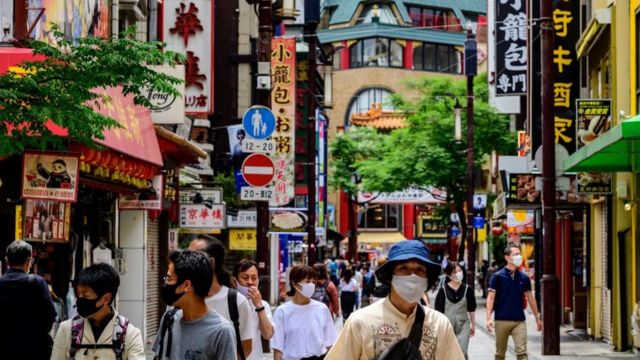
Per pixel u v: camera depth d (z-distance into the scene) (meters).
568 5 33.03
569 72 32.94
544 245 27.39
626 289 28.23
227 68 50.50
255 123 25.94
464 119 60.66
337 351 8.20
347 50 117.00
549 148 27.56
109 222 27.05
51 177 17.25
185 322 9.18
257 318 13.23
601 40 30.39
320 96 67.62
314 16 38.66
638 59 26.75
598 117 27.73
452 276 19.62
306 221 39.59
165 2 32.81
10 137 14.88
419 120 62.19
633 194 26.58
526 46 40.12
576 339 32.88
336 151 84.31
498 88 41.38
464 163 61.00
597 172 26.28
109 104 21.41
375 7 116.31
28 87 14.78
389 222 113.88
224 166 48.84
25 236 18.92
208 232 40.38
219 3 50.72
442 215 69.62
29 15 19.06
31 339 13.20
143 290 29.31
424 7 118.31
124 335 10.05
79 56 15.57
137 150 22.88
